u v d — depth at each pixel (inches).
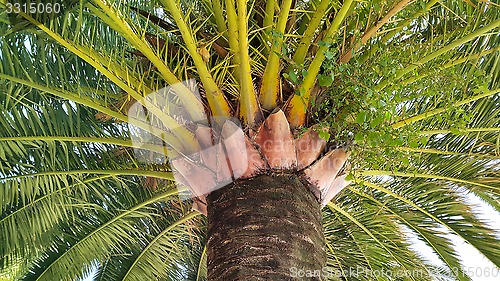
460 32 162.7
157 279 219.3
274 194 126.3
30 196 170.6
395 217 204.7
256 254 117.2
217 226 125.3
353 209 205.6
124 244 213.6
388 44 144.0
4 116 148.4
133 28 131.6
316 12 134.3
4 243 174.2
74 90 146.0
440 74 141.2
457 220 194.4
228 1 128.6
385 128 130.6
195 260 227.3
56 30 124.2
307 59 141.6
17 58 137.5
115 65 137.9
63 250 202.1
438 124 170.2
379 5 139.8
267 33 142.6
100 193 191.2
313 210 131.0
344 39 136.7
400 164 159.2
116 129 177.2
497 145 170.9
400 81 140.2
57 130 154.3
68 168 165.6
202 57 131.6
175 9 122.3
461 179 183.5
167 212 210.7
